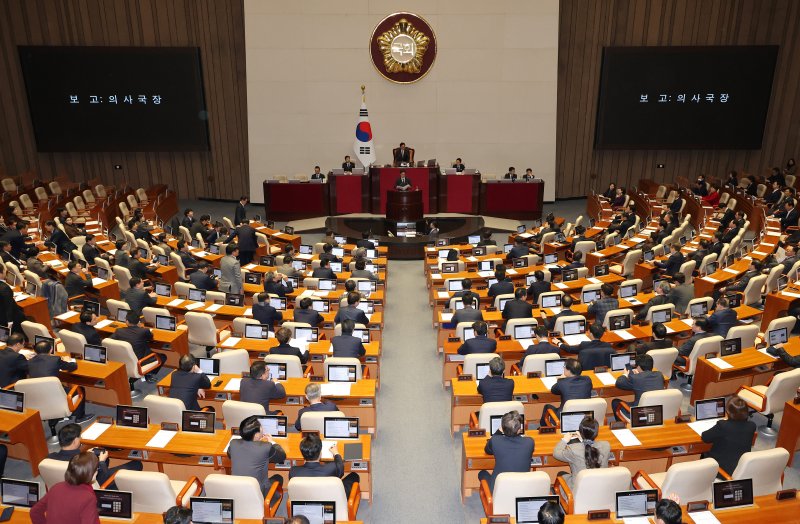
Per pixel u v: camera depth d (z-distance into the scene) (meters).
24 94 24.00
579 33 23.89
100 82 23.34
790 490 5.73
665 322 10.53
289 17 23.09
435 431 9.12
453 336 10.59
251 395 7.61
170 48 23.14
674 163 25.52
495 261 14.76
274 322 10.80
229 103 24.52
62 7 23.28
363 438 7.16
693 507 5.60
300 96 23.75
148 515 5.66
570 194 25.61
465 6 23.06
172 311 11.84
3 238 15.09
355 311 10.48
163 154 25.28
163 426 7.06
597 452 6.07
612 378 8.36
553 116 24.05
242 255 16.36
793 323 9.51
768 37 23.81
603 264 13.77
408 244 18.44
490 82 23.70
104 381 8.77
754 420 9.12
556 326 10.18
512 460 6.28
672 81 23.55
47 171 25.02
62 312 11.45
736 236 15.64
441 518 7.21
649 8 23.67
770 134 24.83
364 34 23.19
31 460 7.60
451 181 21.89
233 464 6.23
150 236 17.12
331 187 21.84
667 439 6.86
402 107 23.88
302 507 5.59
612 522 5.52
